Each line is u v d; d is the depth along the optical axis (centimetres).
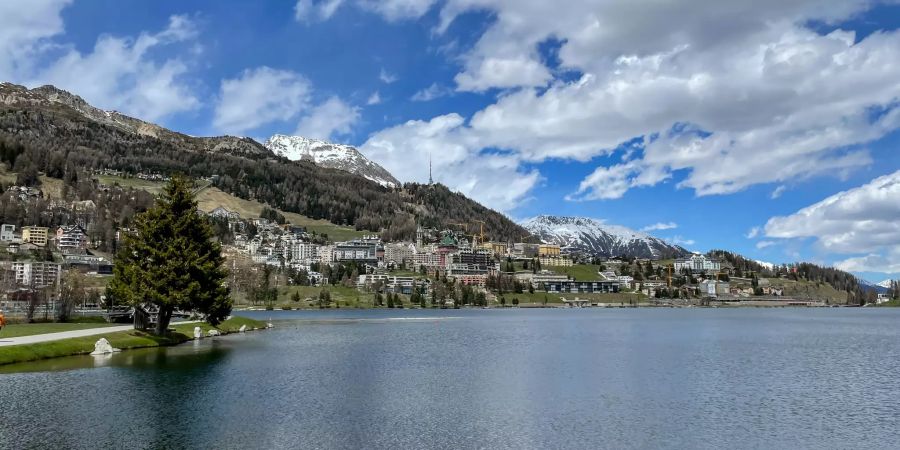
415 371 7812
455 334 15600
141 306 11031
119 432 4325
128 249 10338
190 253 10425
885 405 5734
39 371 6900
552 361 9094
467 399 5853
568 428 4728
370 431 4550
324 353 9931
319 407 5347
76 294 16625
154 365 7638
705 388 6612
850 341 13750
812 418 5159
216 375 6962
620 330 17838
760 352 10800
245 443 4134
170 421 4691
